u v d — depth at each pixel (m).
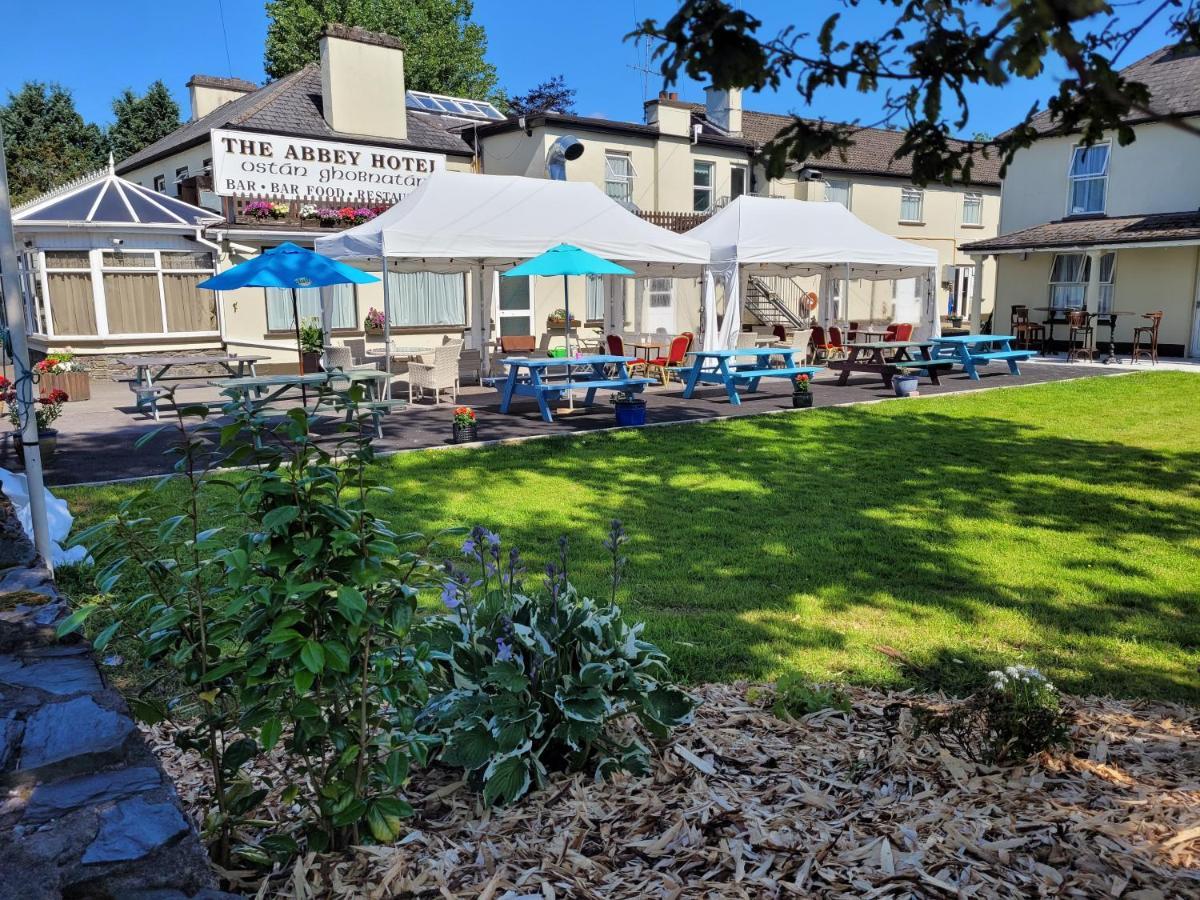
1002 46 1.52
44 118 38.03
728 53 1.78
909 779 3.04
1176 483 8.38
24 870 1.93
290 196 18.66
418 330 19.86
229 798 2.58
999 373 17.38
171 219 17.16
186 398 14.17
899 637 4.71
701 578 5.64
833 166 26.31
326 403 2.54
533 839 2.70
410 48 35.00
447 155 21.58
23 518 5.99
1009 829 2.67
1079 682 4.16
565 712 2.90
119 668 4.14
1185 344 20.20
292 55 33.94
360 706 2.56
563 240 14.20
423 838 2.71
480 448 9.87
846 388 15.45
